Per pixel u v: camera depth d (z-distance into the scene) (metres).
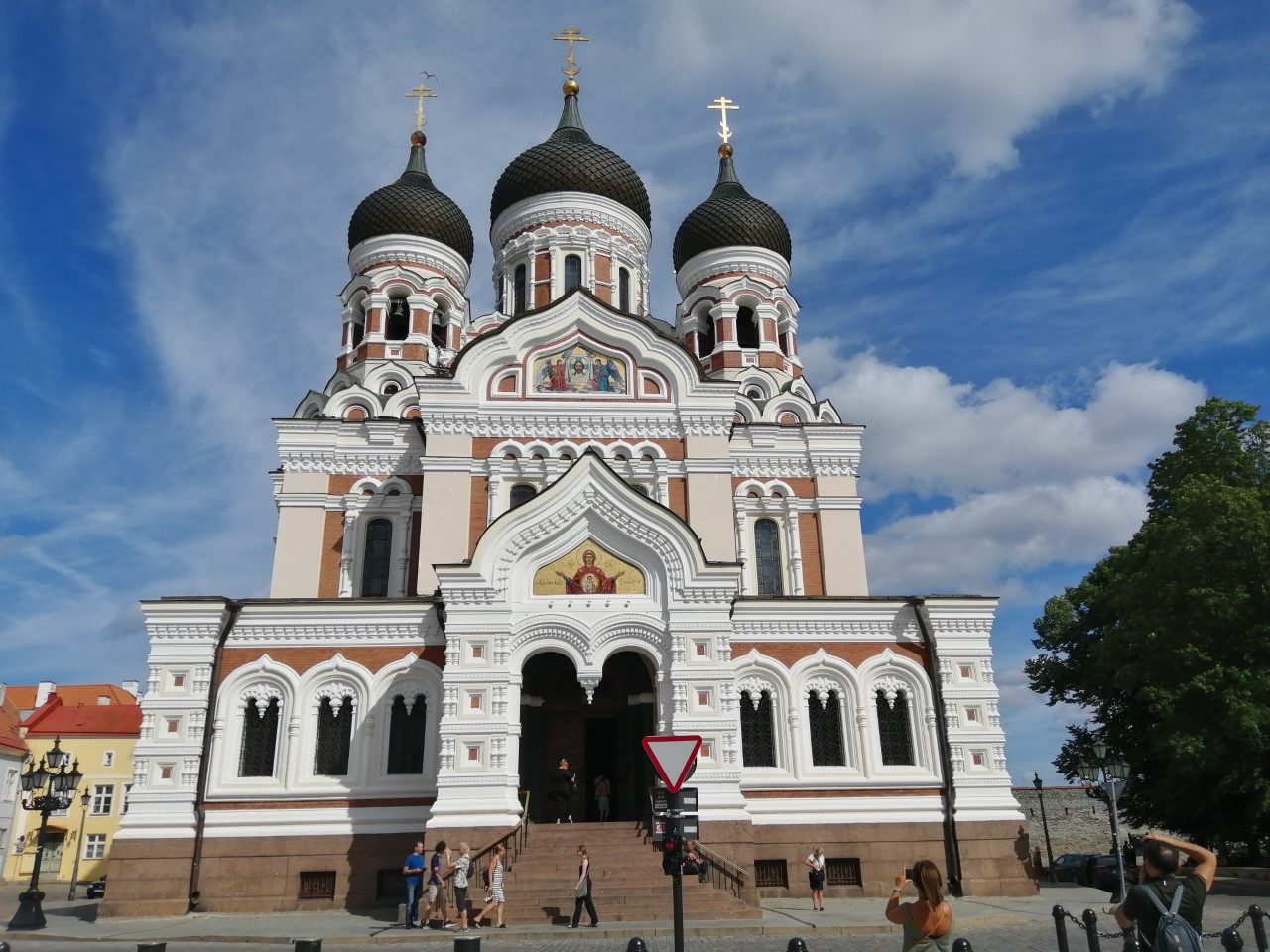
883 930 23.03
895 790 30.50
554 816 31.67
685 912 24.77
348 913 27.69
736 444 40.00
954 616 32.09
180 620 30.19
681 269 50.75
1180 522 35.69
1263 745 31.89
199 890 28.30
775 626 31.81
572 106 50.38
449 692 28.55
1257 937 12.56
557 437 36.72
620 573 30.39
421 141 52.22
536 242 45.28
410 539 37.44
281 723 30.09
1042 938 21.70
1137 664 35.78
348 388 42.41
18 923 26.64
